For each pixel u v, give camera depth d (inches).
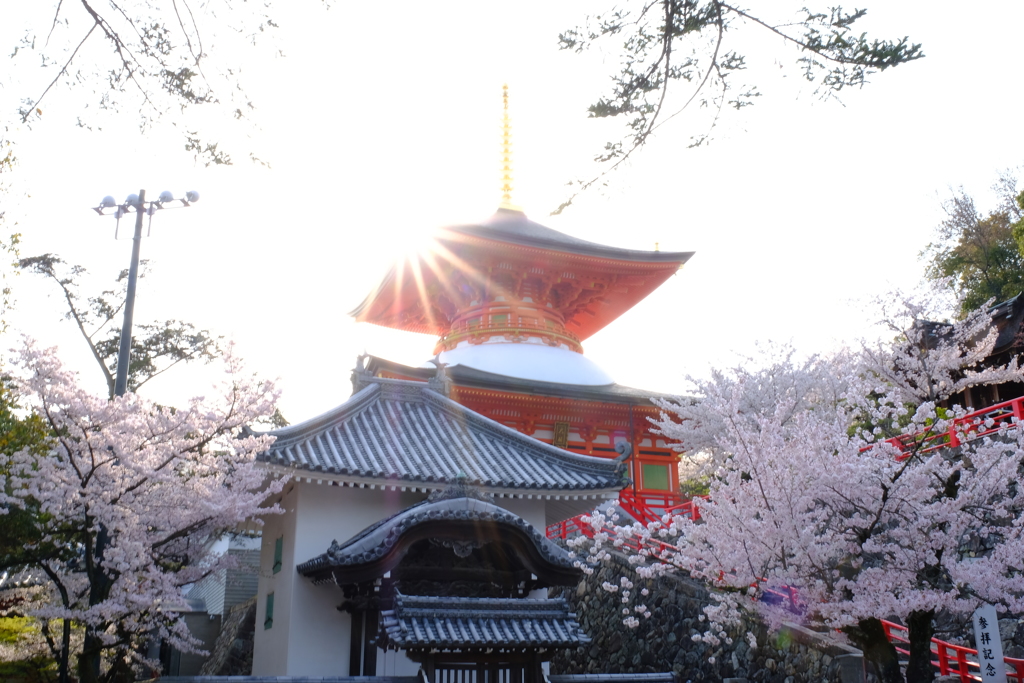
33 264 1285.7
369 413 802.2
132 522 500.7
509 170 1871.3
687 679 715.4
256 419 546.0
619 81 307.7
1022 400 656.4
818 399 924.6
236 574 1184.2
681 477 1787.6
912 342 757.3
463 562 620.4
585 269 1563.7
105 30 298.0
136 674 599.5
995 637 466.3
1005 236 1680.6
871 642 458.3
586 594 932.0
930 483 487.2
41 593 565.0
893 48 271.3
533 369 1450.5
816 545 453.4
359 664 625.0
